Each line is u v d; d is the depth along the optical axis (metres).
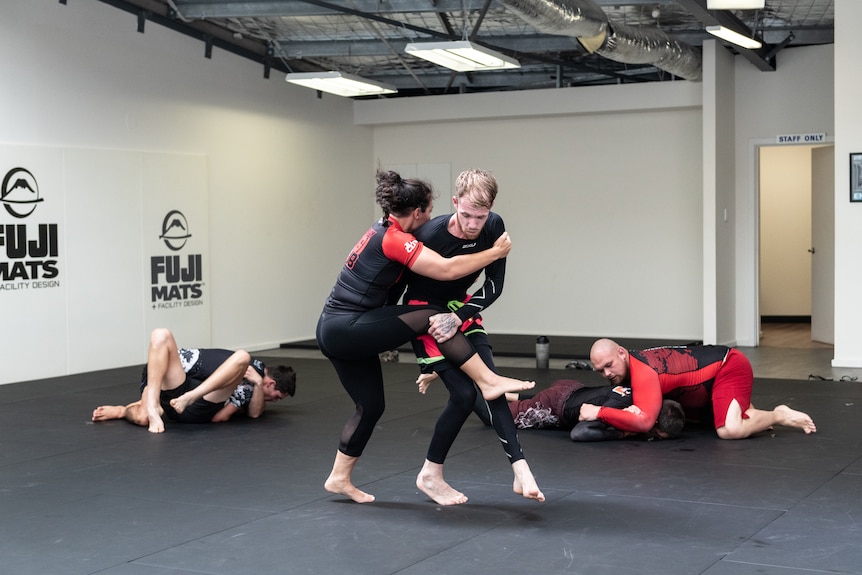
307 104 12.38
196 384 6.36
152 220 9.98
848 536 3.78
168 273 10.18
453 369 4.07
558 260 12.70
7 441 5.92
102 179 9.41
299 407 7.16
